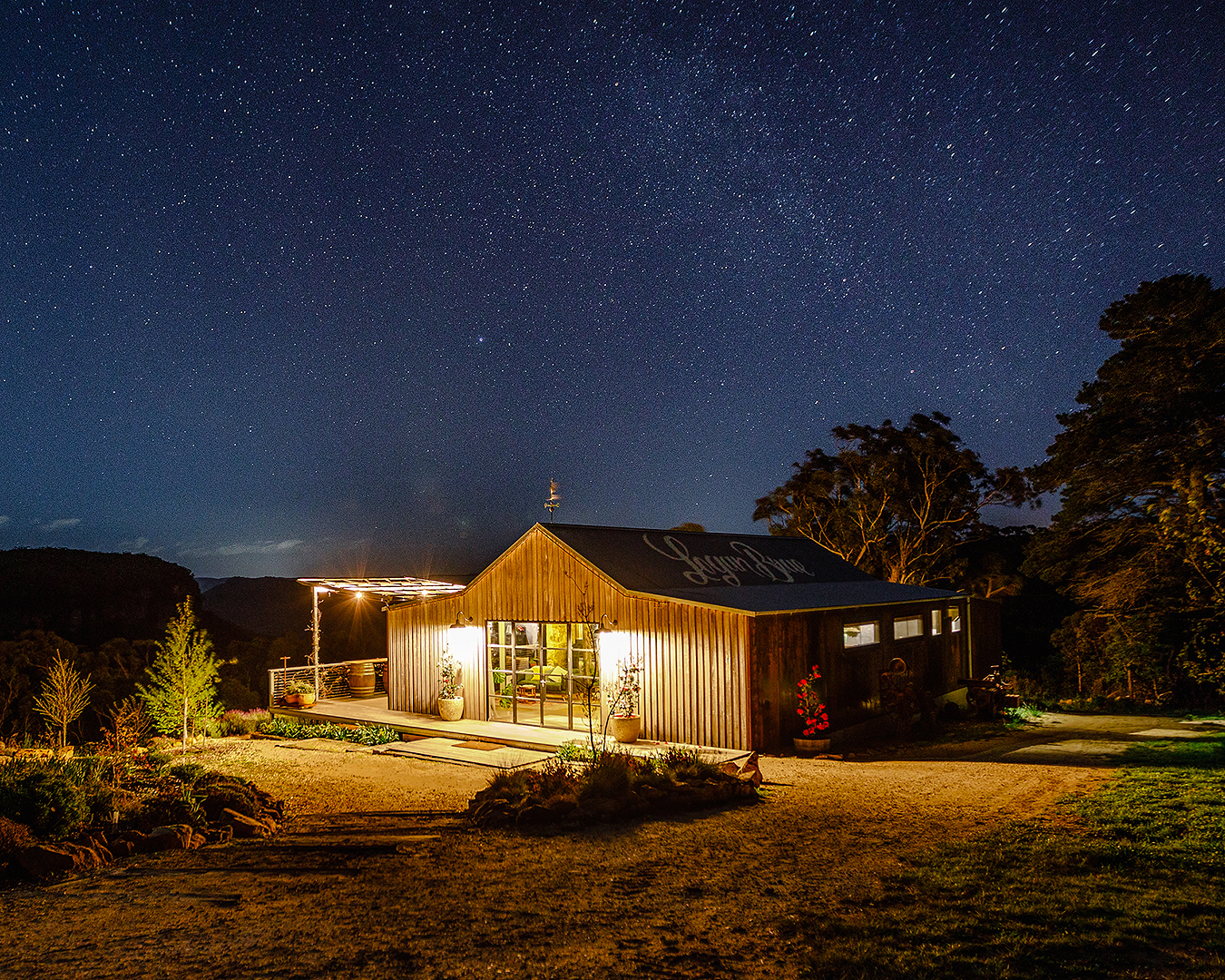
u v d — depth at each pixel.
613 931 5.60
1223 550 14.58
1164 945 5.23
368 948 5.26
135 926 5.72
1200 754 14.94
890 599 21.16
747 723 15.68
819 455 40.91
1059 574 29.95
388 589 22.28
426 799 12.05
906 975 4.85
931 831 8.60
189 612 19.27
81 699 16.22
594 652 17.86
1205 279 25.52
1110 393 26.81
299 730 19.25
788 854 7.68
